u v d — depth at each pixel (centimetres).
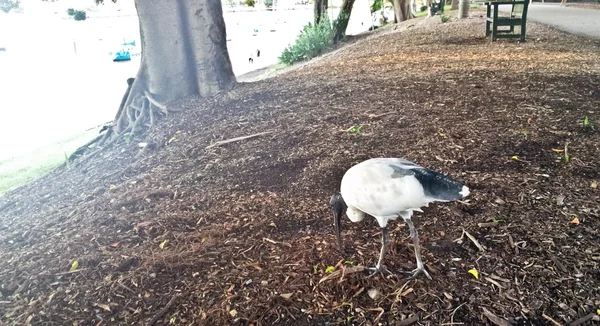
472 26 1485
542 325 281
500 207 400
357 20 4347
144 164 632
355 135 579
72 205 555
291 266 355
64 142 1223
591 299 294
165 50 848
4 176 930
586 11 1995
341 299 318
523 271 323
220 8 866
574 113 585
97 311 336
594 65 828
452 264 338
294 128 631
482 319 289
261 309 316
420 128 578
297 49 1975
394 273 335
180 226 440
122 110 891
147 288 353
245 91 845
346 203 317
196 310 323
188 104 832
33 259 423
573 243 344
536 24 1465
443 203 417
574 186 421
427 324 290
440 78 795
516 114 597
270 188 488
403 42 1327
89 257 405
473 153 502
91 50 3438
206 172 551
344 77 877
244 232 412
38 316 338
